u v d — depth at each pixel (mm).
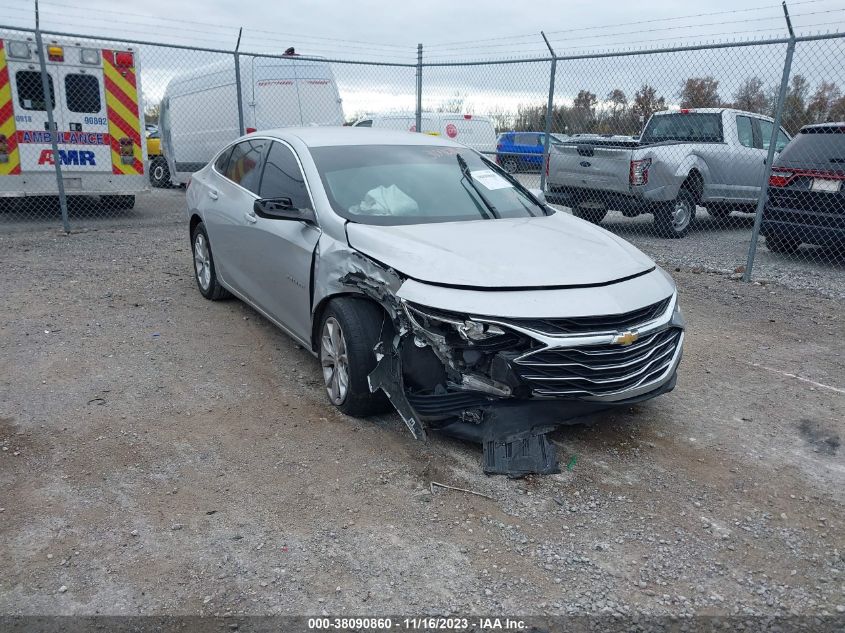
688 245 9938
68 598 2600
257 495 3293
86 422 4004
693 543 2994
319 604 2588
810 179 8242
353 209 4270
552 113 10016
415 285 3490
